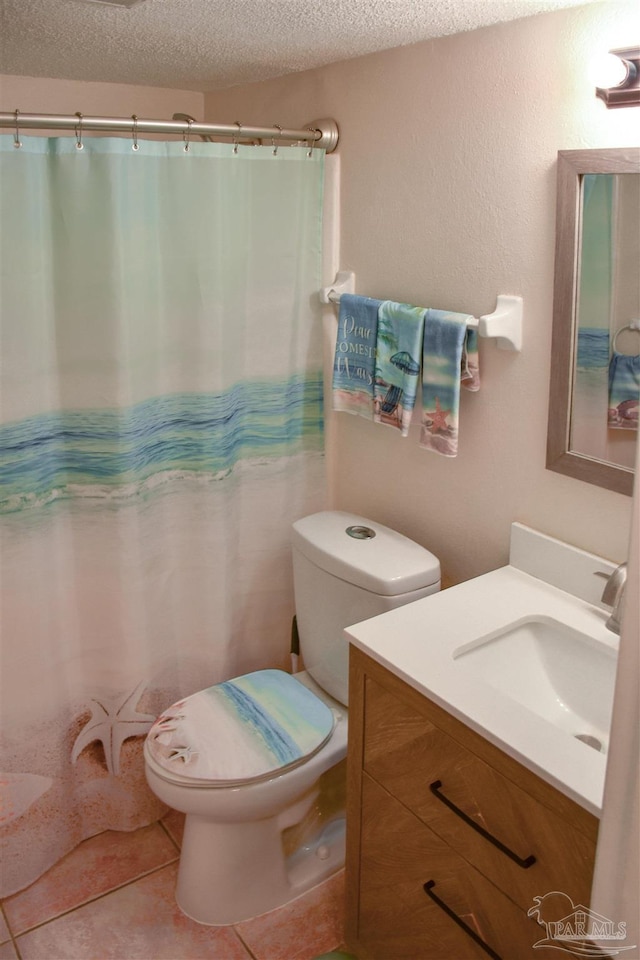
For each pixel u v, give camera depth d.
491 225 1.78
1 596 1.99
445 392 1.87
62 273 1.89
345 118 2.10
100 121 1.78
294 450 2.38
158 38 1.75
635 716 1.09
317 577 2.11
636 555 1.05
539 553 1.83
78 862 2.25
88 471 2.04
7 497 1.94
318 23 1.61
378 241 2.08
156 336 2.02
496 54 1.67
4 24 1.60
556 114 1.59
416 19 1.59
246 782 1.87
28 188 1.80
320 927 2.05
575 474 1.70
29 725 2.11
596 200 1.53
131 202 1.88
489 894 1.50
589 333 1.60
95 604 2.14
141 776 2.31
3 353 1.86
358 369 2.10
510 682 1.68
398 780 1.66
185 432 2.15
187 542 2.25
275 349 2.25
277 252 2.16
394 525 2.25
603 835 1.16
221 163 1.97
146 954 1.98
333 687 2.18
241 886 2.05
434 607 1.74
